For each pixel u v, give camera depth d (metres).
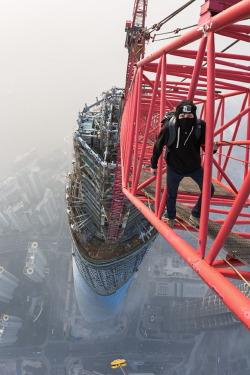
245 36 4.10
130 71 65.88
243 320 2.74
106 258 74.50
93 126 51.78
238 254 4.11
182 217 6.28
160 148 5.33
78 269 109.88
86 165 54.53
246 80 9.10
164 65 6.71
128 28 71.31
